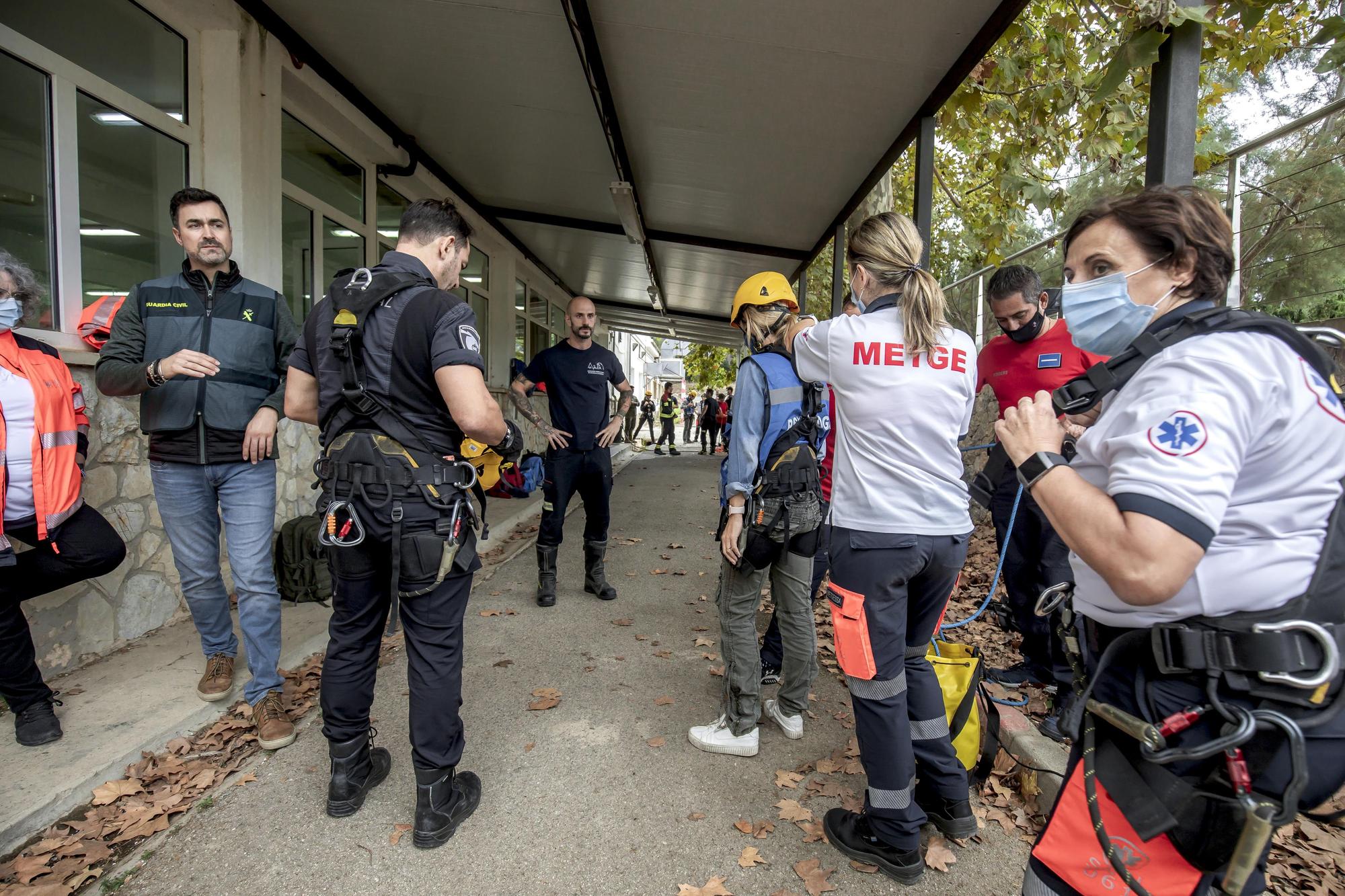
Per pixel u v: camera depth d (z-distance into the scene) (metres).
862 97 4.56
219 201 2.81
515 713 3.12
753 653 2.80
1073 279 1.33
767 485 2.60
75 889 1.95
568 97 5.16
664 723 3.06
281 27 4.36
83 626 3.26
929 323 1.99
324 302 2.16
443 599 2.14
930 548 2.01
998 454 3.44
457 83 5.09
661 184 6.88
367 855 2.15
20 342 2.52
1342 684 1.02
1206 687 1.04
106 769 2.42
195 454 2.72
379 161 6.38
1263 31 5.64
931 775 2.23
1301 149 4.77
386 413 2.03
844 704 3.32
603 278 12.85
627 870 2.14
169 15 3.91
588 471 4.65
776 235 8.12
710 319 15.95
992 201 8.58
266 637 2.81
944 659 2.54
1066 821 1.22
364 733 2.34
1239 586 1.04
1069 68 5.89
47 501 2.45
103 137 3.57
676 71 4.46
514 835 2.28
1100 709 1.17
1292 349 1.07
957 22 3.60
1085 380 1.23
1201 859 1.06
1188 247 1.18
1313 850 2.29
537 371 4.61
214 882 2.02
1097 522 1.04
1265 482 1.05
